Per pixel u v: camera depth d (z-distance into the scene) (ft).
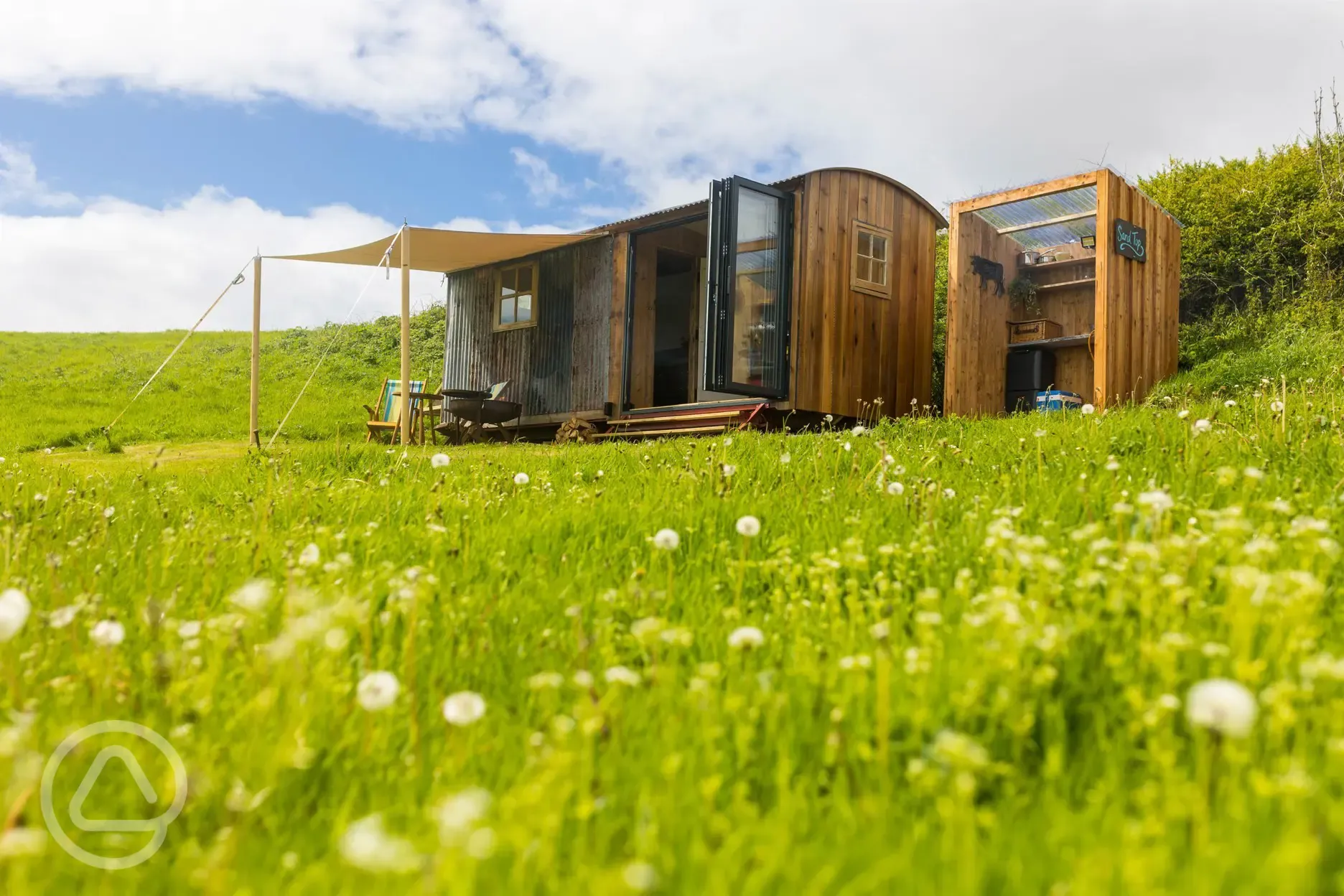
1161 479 12.41
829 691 6.12
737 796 5.05
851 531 10.82
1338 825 4.01
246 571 9.87
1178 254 42.50
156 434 56.85
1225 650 5.80
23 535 10.53
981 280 43.21
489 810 4.67
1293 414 17.08
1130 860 3.79
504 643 7.95
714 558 10.46
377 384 75.41
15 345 101.91
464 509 13.38
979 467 15.26
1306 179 46.16
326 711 6.14
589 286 48.80
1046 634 5.86
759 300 38.88
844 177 41.47
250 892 4.38
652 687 6.38
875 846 4.34
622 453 21.81
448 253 48.37
